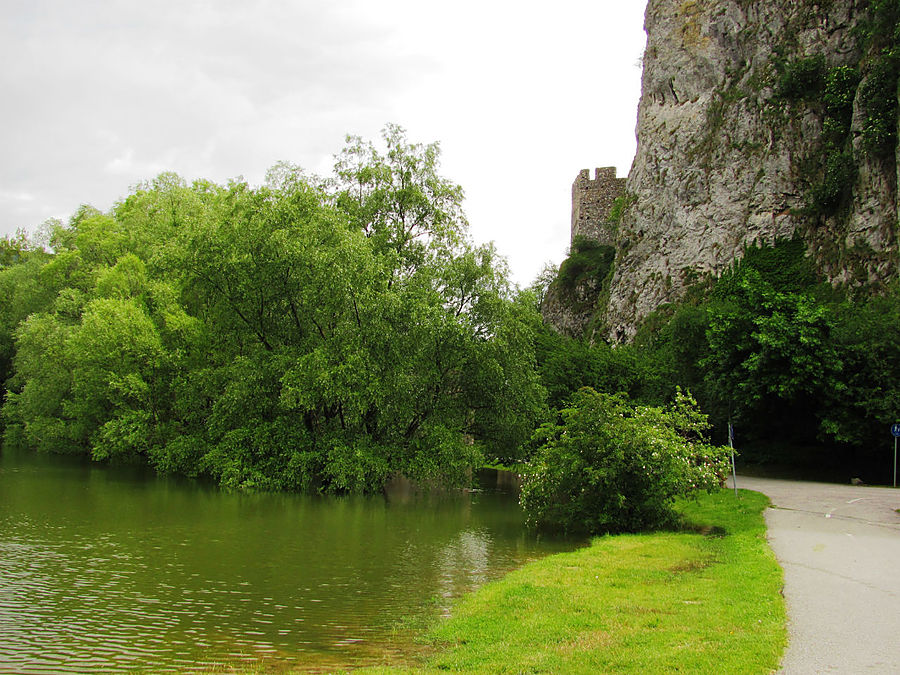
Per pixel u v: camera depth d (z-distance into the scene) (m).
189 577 11.63
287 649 8.07
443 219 29.11
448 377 25.92
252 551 13.86
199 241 26.50
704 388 32.56
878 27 38.09
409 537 15.93
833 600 8.64
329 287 24.03
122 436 28.12
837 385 26.53
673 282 47.41
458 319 24.81
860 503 18.84
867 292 34.66
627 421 16.27
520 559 13.55
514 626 8.27
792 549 12.28
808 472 29.41
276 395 25.61
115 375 28.16
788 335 27.23
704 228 46.56
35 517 17.44
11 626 8.92
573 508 16.92
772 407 29.41
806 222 40.44
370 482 23.86
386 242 28.12
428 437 24.56
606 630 7.73
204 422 29.09
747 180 44.66
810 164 41.41
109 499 20.92
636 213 53.09
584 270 68.31
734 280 40.91
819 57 42.72
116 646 8.19
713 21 49.75
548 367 34.44
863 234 35.94
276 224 25.55
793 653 6.50
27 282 42.78
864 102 36.62
